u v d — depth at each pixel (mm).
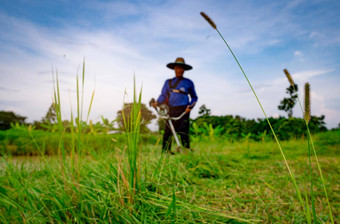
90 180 1498
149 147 2754
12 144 3803
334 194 2018
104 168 1809
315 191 2113
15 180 1425
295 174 2863
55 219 1119
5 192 1252
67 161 1561
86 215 1141
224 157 3500
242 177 2484
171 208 1187
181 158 2900
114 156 2096
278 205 1673
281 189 2146
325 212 1621
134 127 1302
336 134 7402
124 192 1265
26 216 1066
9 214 1090
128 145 1312
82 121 1279
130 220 1092
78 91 1181
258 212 1514
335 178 2674
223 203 1635
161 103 4629
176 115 4473
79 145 1225
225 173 2562
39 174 2051
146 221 1121
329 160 4105
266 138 8414
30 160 2557
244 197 1802
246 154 4402
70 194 1271
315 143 6902
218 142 7215
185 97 4562
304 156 4742
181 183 1917
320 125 10344
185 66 4750
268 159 4094
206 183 2080
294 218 1449
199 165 2555
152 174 1762
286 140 8703
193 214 1204
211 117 10391
